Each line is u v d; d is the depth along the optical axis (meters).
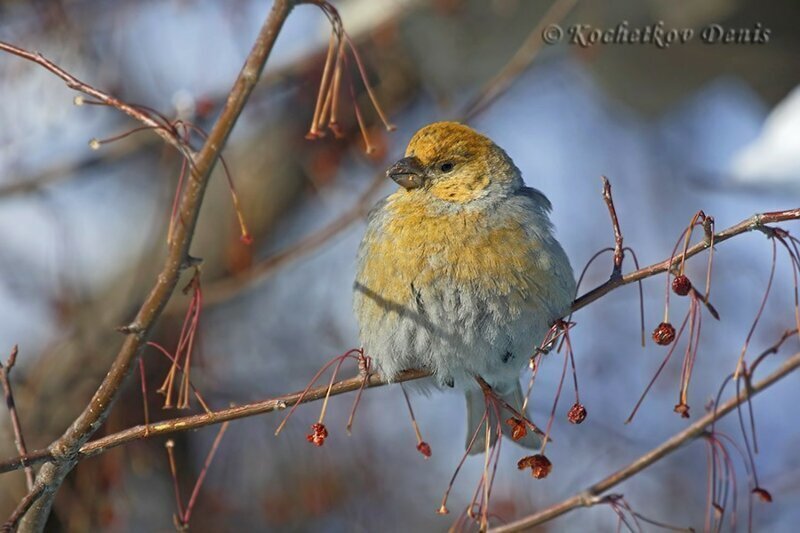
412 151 8.75
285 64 12.95
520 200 8.48
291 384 12.67
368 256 8.39
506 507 11.43
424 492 12.36
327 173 13.15
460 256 8.05
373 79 14.40
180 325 12.65
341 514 11.91
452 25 13.83
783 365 7.16
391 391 12.96
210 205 14.16
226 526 11.78
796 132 11.10
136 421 12.20
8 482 11.59
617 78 14.68
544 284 8.05
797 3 13.02
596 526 12.02
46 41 11.92
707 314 13.09
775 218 6.30
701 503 12.38
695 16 13.10
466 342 8.08
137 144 12.88
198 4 11.98
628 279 6.80
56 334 12.33
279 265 11.47
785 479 12.26
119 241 14.05
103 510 10.52
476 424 8.98
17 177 12.46
